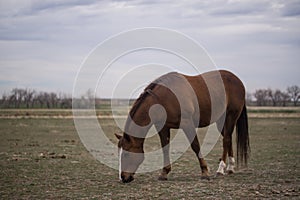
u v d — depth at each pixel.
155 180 9.84
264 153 15.47
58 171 11.43
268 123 36.38
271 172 10.74
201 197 7.77
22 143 20.38
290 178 9.77
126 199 7.75
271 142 20.30
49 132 27.56
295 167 11.69
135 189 8.69
